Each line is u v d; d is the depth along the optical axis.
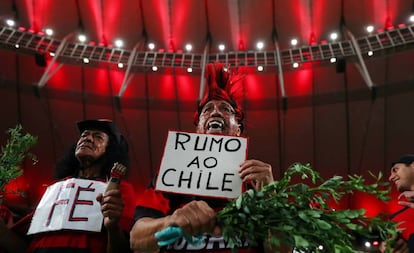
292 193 1.90
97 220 2.79
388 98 16.67
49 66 16.53
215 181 2.15
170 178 2.16
